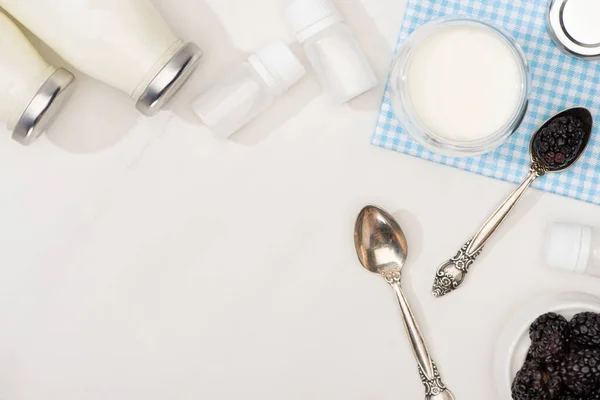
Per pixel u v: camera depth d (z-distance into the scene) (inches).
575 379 21.2
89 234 23.6
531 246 23.5
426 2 22.7
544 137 22.2
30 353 23.9
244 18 23.1
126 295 23.8
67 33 21.2
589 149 22.9
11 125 22.2
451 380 23.6
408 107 21.5
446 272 23.1
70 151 23.5
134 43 21.4
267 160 23.5
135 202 23.6
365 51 23.2
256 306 23.8
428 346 23.6
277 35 23.2
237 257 23.7
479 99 21.7
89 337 23.9
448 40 21.7
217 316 23.8
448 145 21.6
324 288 23.7
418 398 23.7
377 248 23.2
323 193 23.5
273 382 23.9
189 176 23.5
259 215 23.6
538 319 21.6
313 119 23.3
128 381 24.0
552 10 22.4
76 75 23.2
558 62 22.9
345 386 23.8
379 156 23.4
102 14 20.9
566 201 23.3
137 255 23.7
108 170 23.5
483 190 23.4
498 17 22.8
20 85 21.6
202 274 23.7
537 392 21.4
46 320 23.8
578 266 22.4
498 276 23.5
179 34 23.2
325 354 23.8
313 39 22.1
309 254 23.6
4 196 23.5
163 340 23.9
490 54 21.7
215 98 22.7
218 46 23.2
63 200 23.6
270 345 23.8
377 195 23.5
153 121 23.4
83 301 23.8
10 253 23.6
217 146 23.5
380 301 23.6
